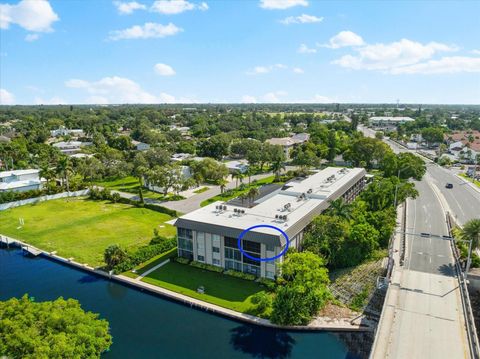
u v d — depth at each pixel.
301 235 71.25
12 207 114.56
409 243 77.38
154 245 78.44
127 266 70.94
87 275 71.31
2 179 128.12
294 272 56.34
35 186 129.75
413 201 112.69
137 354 48.50
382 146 163.00
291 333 52.59
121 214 106.38
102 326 44.91
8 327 37.91
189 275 68.38
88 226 96.56
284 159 176.25
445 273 62.72
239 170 154.00
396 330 46.31
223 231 67.62
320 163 168.12
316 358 47.81
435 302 52.72
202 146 198.50
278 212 76.06
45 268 74.50
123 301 61.81
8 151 176.62
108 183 146.88
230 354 48.59
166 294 61.94
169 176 123.88
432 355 41.72
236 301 59.25
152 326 54.69
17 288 66.62
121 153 173.62
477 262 64.06
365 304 57.34
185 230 72.94
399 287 57.19
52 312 41.50
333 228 70.38
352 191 110.44
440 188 130.62
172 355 48.38
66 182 129.88
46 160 171.62
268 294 60.59
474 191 126.50
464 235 63.06
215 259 71.00
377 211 84.81
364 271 66.12
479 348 42.06
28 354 35.66
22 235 90.88
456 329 46.38
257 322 53.81
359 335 51.56
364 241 68.75
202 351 49.19
